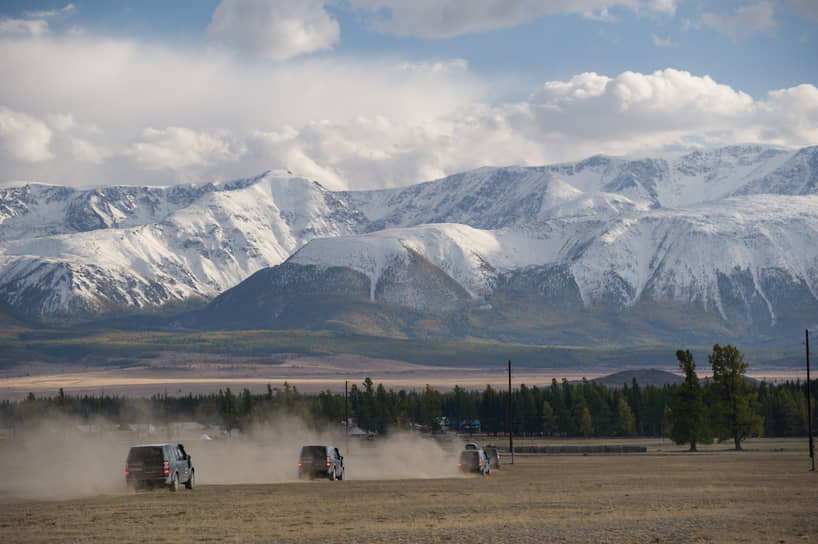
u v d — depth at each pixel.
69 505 66.06
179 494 74.56
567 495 72.00
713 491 74.69
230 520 54.22
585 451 191.88
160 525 52.00
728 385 194.88
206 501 67.38
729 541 44.06
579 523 51.53
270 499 69.00
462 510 59.59
